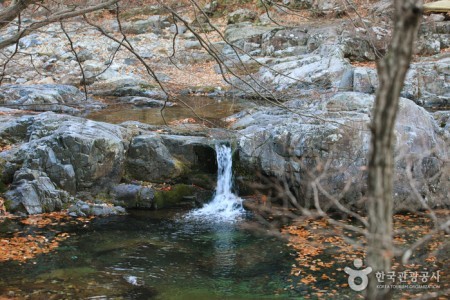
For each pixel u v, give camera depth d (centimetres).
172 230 840
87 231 817
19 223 832
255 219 895
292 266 695
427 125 963
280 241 787
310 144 928
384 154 264
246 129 1036
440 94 1407
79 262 696
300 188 938
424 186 916
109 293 607
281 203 965
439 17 1772
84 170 933
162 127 1120
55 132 957
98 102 1462
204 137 1053
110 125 1023
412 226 833
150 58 1845
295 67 1548
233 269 689
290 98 1128
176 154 1033
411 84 1402
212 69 1767
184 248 762
